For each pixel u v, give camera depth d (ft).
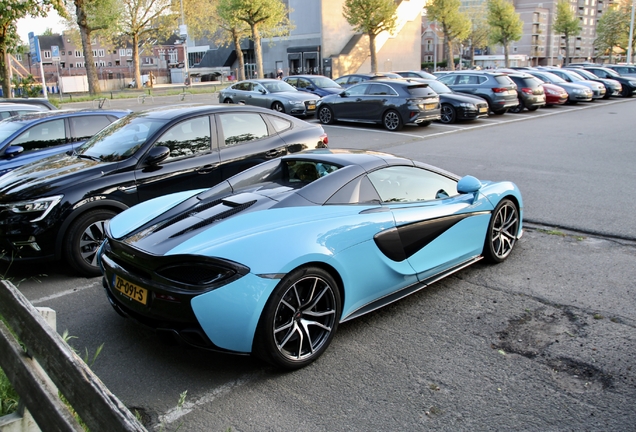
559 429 9.02
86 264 16.37
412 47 189.47
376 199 12.84
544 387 10.25
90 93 101.04
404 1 182.80
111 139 18.95
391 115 52.95
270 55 188.24
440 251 14.11
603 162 34.37
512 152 38.70
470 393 10.08
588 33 443.73
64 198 15.79
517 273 16.19
